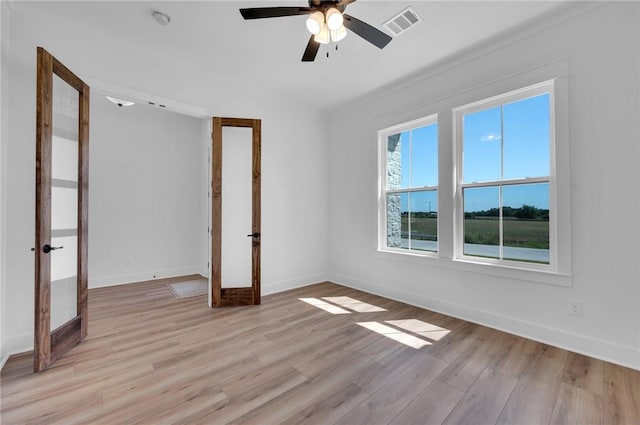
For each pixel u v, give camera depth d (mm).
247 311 3197
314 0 1756
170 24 2492
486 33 2547
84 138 2453
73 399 1675
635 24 1995
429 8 2236
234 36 2666
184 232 5105
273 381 1872
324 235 4641
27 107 2303
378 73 3334
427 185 3396
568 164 2271
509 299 2619
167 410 1590
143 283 4449
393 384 1844
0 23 2090
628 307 2029
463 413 1577
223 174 3631
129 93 2783
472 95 2855
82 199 2434
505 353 2234
